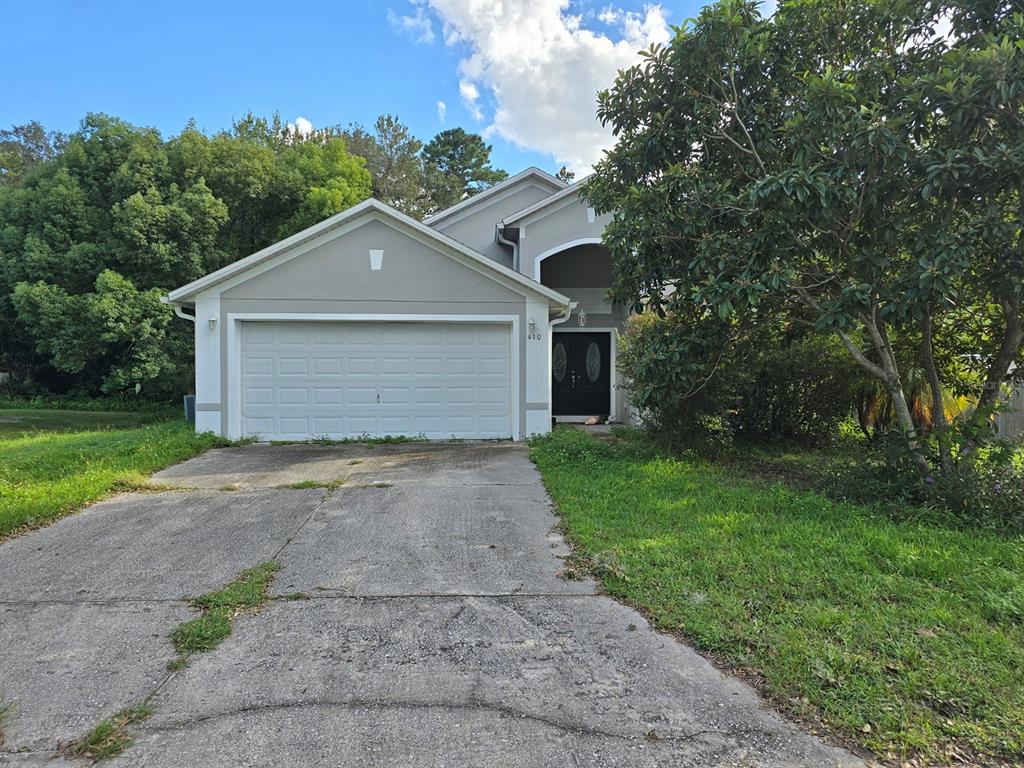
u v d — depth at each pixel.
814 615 3.56
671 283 7.86
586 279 14.24
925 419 9.28
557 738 2.61
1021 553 4.52
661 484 6.92
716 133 6.86
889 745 2.52
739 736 2.61
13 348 22.62
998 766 2.40
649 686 2.98
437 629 3.61
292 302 10.27
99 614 3.83
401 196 36.34
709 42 6.43
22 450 9.77
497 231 12.99
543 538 5.25
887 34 6.21
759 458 8.96
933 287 5.16
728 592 3.95
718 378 8.40
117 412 20.31
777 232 5.91
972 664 3.04
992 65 4.95
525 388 10.59
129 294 18.00
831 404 9.90
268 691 2.96
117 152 19.86
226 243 20.94
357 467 8.26
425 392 10.62
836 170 5.53
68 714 2.78
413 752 2.52
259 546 5.09
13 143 34.75
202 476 7.72
